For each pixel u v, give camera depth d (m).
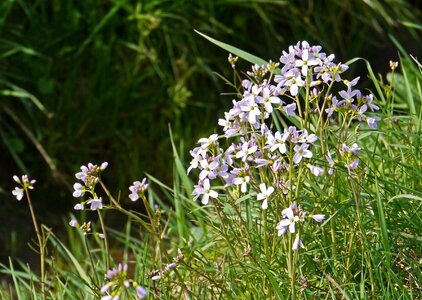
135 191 3.38
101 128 7.91
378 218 3.61
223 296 3.78
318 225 3.81
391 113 4.50
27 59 7.79
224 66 8.16
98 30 7.90
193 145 7.91
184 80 8.00
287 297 3.53
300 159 3.19
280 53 8.36
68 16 7.89
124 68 7.96
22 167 7.42
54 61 7.87
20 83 7.80
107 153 7.91
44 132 7.80
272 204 3.79
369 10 8.73
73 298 4.16
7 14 7.69
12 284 6.64
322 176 4.15
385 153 4.78
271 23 8.33
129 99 7.96
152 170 7.88
